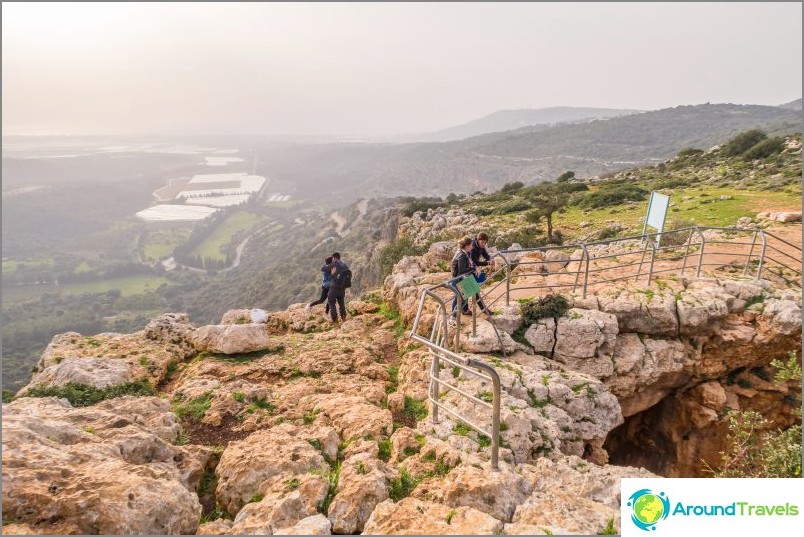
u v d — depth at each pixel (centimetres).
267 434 639
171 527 438
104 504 408
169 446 574
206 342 1017
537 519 453
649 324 1013
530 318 981
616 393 955
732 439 996
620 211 3891
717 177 4728
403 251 2891
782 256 1405
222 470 557
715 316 1006
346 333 1159
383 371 917
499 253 994
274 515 453
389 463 589
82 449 497
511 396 734
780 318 974
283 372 912
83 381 791
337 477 548
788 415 1026
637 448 1162
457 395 736
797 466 755
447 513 453
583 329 944
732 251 1506
